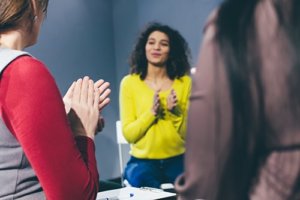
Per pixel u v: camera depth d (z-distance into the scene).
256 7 0.39
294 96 0.37
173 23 3.48
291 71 0.37
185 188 0.40
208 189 0.38
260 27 0.38
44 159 0.63
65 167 0.64
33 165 0.64
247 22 0.38
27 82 0.63
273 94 0.37
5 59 0.65
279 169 0.37
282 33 0.37
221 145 0.38
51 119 0.63
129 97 2.23
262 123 0.37
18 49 0.72
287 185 0.37
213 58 0.39
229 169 0.38
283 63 0.37
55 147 0.63
